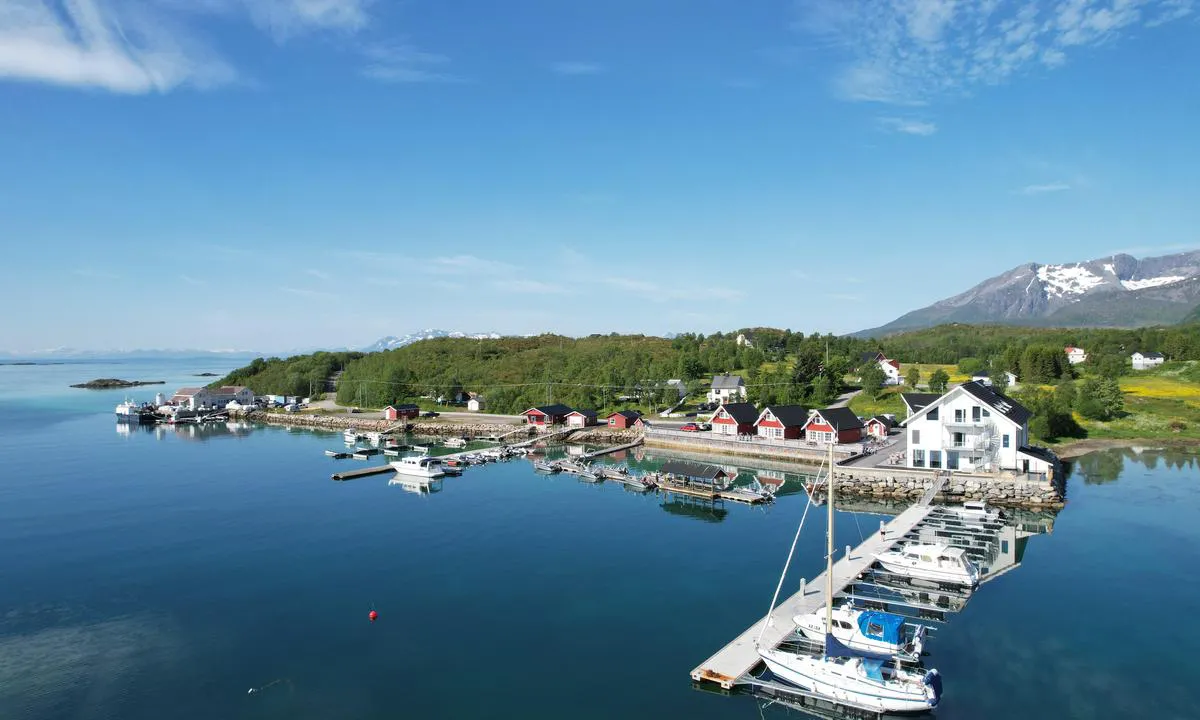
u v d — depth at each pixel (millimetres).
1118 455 99375
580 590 50938
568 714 33875
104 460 114625
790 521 70625
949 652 39750
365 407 195625
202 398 195250
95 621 46344
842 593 48312
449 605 48375
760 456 109625
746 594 49531
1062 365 164125
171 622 46062
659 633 43125
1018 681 36406
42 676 38688
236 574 55594
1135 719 32750
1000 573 52531
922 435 87062
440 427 152250
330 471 103812
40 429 159625
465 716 33844
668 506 78062
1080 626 43062
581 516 73500
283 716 34219
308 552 61344
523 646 41656
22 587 52938
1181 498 74812
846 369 188250
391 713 34281
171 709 35125
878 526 67938
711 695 35719
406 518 73438
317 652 41281
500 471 103000
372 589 51812
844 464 93250
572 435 135750
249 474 101438
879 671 33969
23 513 76312
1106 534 62000
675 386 166125
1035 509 71562
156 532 68312
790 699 35000
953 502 75812
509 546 62469
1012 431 81562
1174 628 42625
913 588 49562
